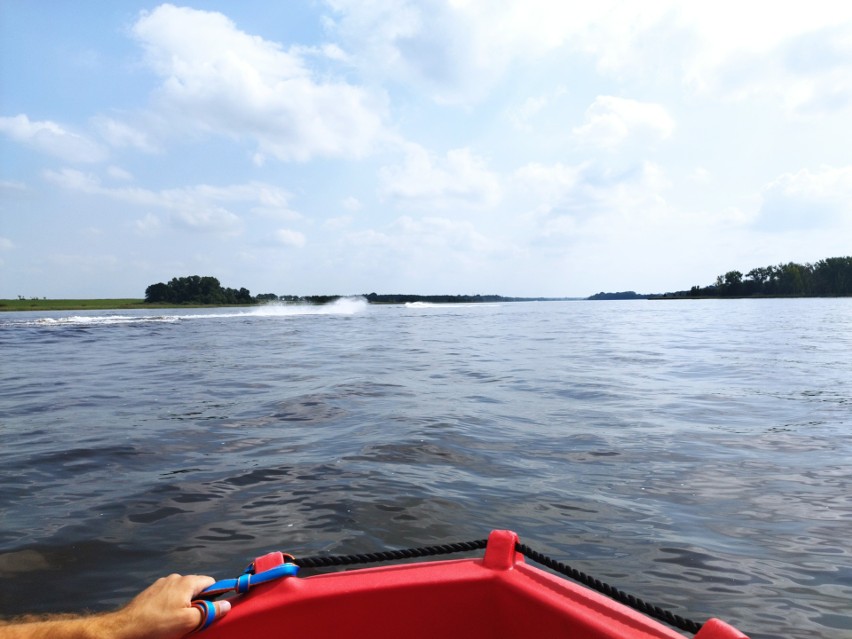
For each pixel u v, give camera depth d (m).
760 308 59.97
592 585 1.90
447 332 25.80
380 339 21.45
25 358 14.62
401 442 5.88
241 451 5.58
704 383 10.02
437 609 1.88
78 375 11.24
